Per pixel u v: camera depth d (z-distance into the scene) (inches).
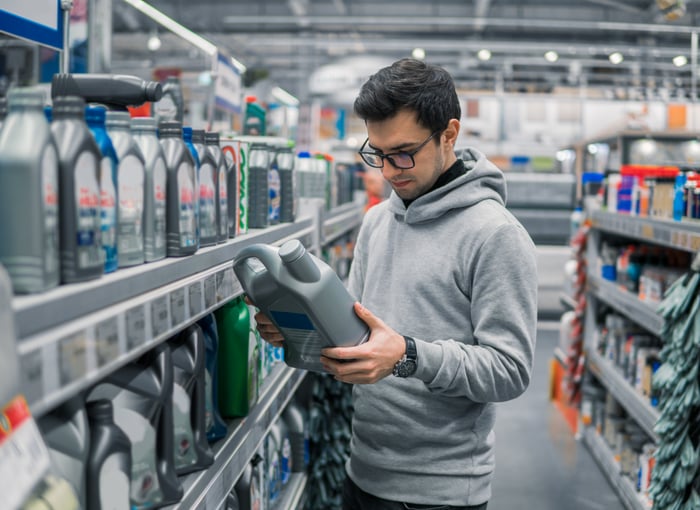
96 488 46.9
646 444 167.9
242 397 77.3
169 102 97.7
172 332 52.9
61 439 45.4
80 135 43.5
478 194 75.7
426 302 76.6
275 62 782.5
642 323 164.7
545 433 229.8
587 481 191.0
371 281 82.2
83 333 39.4
